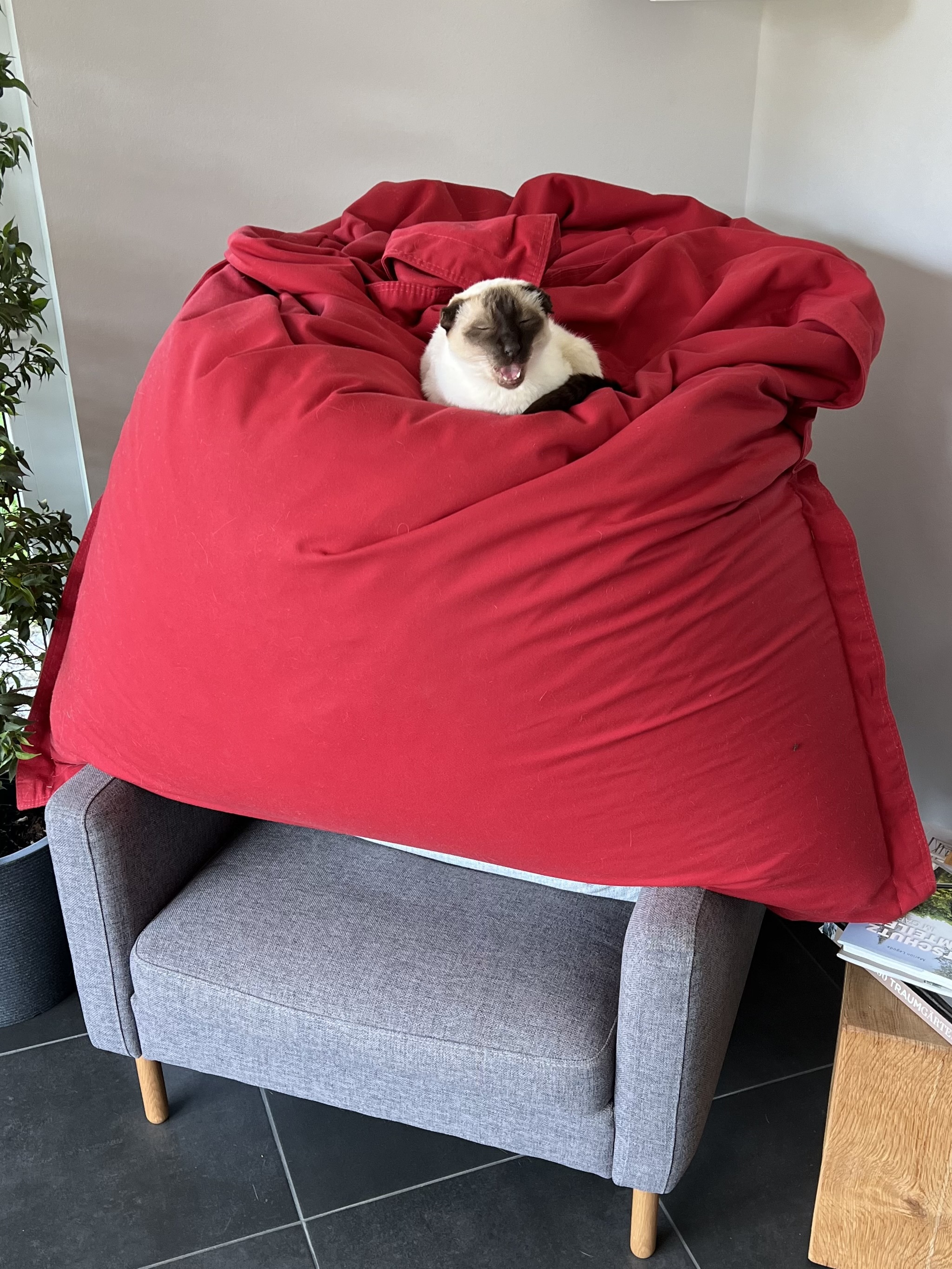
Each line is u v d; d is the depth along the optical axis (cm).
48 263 170
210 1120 150
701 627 108
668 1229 133
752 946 140
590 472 106
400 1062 120
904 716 177
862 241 170
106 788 131
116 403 180
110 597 123
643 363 149
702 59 189
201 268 178
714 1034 115
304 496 109
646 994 109
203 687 116
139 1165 143
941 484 160
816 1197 124
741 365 121
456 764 110
